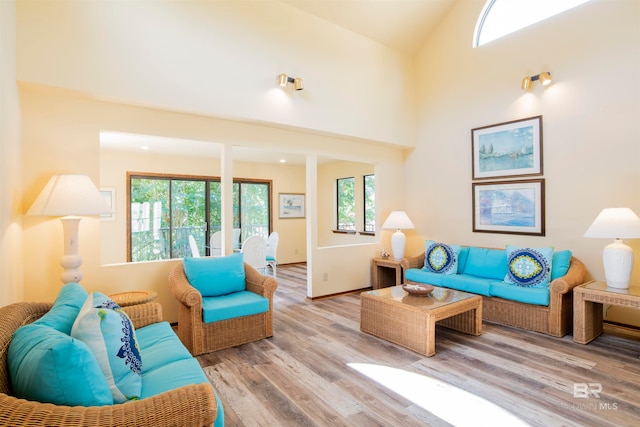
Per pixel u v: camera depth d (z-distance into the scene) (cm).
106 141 511
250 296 326
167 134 351
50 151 293
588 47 375
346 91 469
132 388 141
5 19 224
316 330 348
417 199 557
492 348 300
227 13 368
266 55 395
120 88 304
